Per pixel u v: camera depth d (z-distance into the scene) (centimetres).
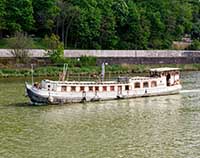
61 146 6003
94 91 9444
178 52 18475
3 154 5669
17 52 15012
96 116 7838
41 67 14725
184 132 6688
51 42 15888
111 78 12588
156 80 10325
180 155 5619
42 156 5594
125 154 5678
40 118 7662
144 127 7000
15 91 10444
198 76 14638
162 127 7000
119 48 19088
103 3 18800
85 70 14875
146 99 9794
